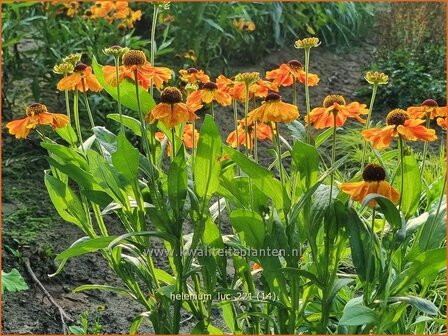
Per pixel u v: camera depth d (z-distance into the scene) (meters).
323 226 2.48
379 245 2.29
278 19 6.44
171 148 2.55
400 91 6.08
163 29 6.42
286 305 2.42
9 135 4.73
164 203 2.40
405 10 6.91
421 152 5.11
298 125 2.52
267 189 2.31
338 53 7.14
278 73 2.57
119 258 2.59
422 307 2.18
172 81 5.24
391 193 2.16
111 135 2.50
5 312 3.32
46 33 5.08
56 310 3.37
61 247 3.82
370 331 2.43
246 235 2.33
